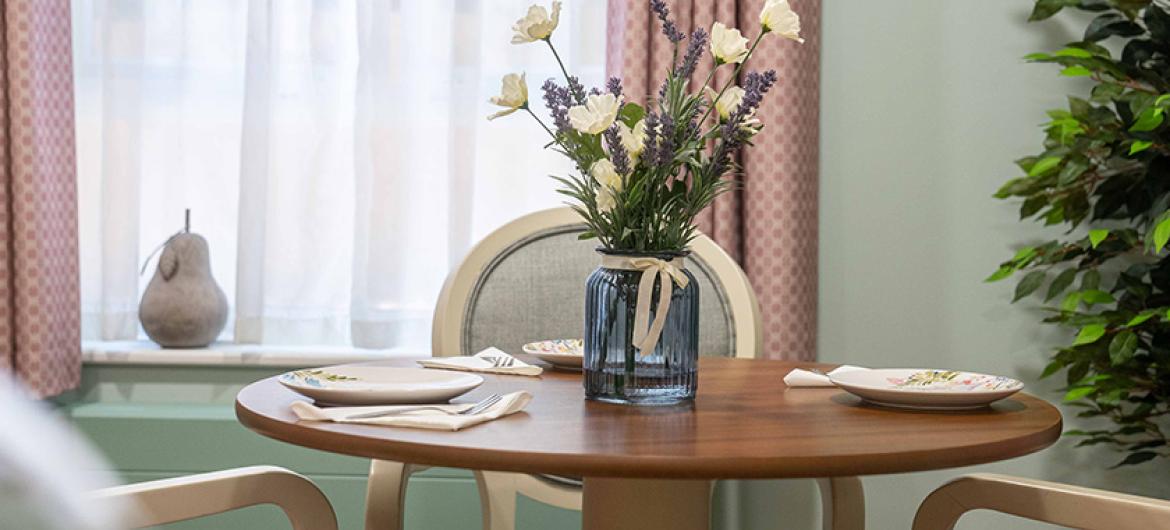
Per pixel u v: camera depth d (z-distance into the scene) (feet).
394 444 3.25
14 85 8.23
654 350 4.02
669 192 4.06
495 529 6.16
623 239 3.95
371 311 9.01
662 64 8.27
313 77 9.09
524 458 3.11
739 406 4.08
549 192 9.29
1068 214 7.98
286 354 8.86
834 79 8.82
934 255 8.84
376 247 8.98
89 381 8.96
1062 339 8.66
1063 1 7.91
